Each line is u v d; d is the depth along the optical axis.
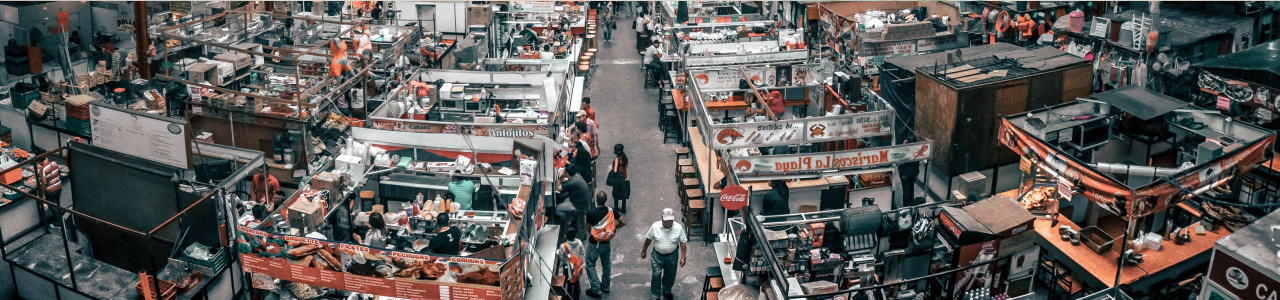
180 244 12.66
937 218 13.07
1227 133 14.05
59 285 12.54
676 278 15.01
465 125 15.76
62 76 19.81
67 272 12.77
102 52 21.17
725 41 25.44
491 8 25.66
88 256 13.59
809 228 12.70
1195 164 13.42
